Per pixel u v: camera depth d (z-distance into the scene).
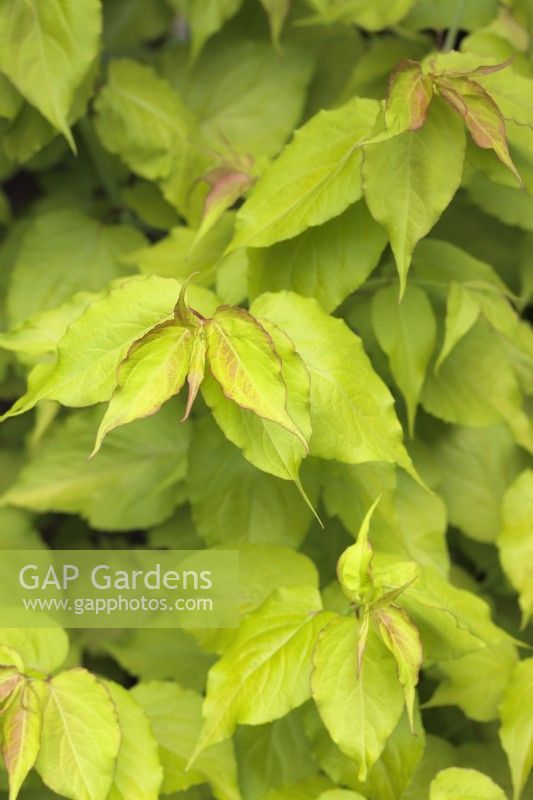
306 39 1.13
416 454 1.03
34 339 0.93
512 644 0.99
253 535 0.99
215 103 1.12
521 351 1.04
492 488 1.06
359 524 0.97
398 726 0.92
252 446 0.87
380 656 0.89
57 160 1.14
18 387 1.14
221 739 0.89
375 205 0.89
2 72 1.02
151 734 0.91
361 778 0.87
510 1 1.07
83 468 1.04
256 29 1.13
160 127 1.08
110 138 1.08
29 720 0.88
